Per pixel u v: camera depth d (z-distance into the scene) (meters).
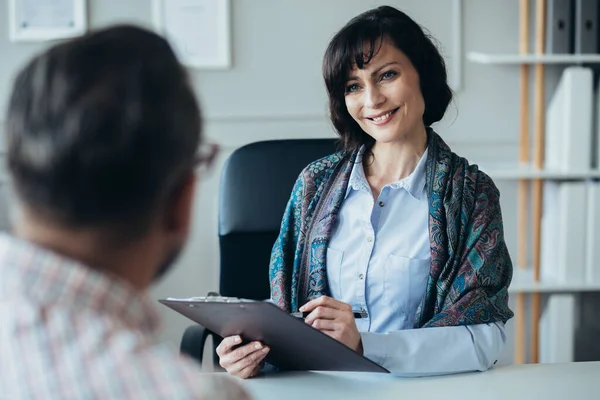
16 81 0.53
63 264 0.50
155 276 0.58
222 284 1.98
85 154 0.50
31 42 3.10
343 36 1.69
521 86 3.03
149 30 0.56
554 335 2.97
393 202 1.72
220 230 1.99
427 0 3.11
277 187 1.99
